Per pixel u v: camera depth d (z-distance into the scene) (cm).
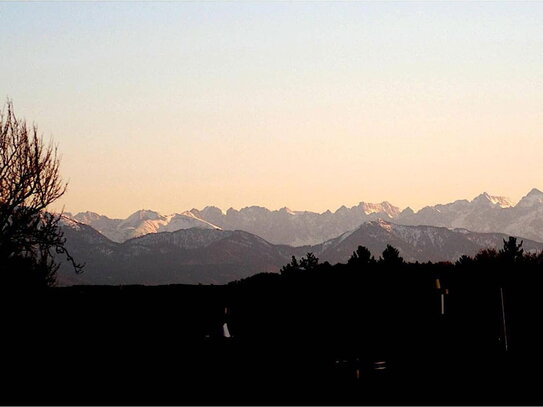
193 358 3634
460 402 2794
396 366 3403
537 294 4503
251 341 4041
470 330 4050
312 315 4562
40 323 4241
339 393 2975
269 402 2834
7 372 3309
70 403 2822
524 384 3062
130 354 3688
